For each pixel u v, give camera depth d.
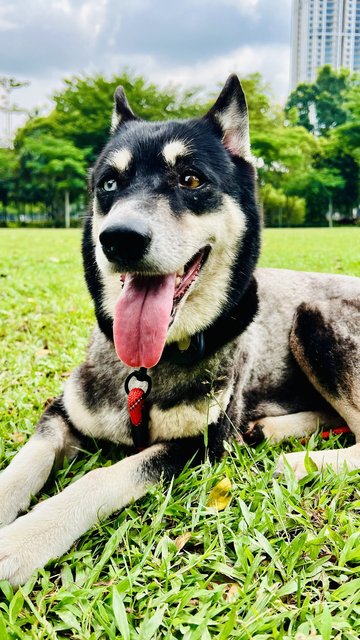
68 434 0.48
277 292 0.62
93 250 0.49
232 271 0.49
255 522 0.38
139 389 0.44
